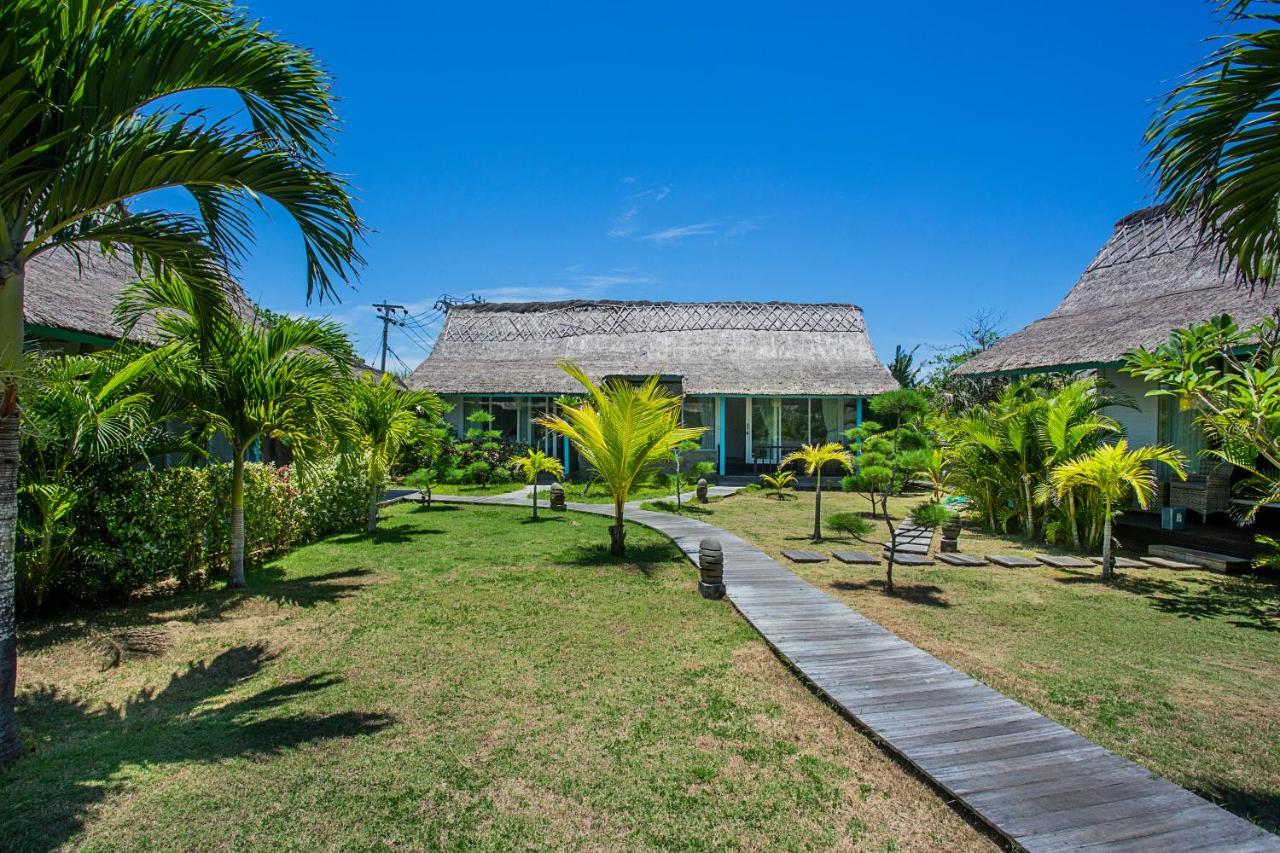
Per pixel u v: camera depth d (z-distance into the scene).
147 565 6.64
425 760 3.64
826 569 8.40
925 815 3.17
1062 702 4.39
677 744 3.85
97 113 3.54
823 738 3.94
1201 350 7.43
